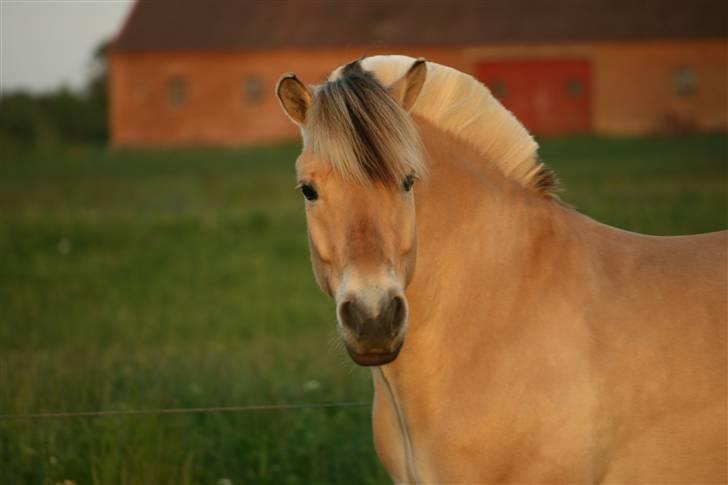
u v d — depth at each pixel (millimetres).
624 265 7102
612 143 71000
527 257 7113
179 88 91875
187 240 29781
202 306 21109
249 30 90562
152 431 10023
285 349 16062
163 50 91250
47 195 44281
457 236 7160
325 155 6488
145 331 18266
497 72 86000
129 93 92500
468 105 7398
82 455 10172
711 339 6789
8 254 27125
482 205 7227
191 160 67562
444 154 7273
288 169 57250
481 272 7113
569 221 7328
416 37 87000
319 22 89688
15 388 11094
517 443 6762
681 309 6883
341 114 6461
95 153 78188
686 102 83875
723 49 82812
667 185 40344
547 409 6699
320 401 11938
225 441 10656
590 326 6848
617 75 84312
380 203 6457
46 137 92500
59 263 26109
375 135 6430
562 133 84938
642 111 84188
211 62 90562
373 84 6609
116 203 40688
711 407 6695
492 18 87250
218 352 15586
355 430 11094
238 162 64500
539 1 88062
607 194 36844
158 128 92125
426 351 7062
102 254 27641
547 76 85312
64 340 17156
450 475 6988
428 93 7387
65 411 10789
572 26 85250
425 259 7094
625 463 6781
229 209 37312
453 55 86562
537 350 6816
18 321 18719
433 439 7055
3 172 58312
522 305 6977
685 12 84688
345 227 6449
